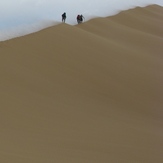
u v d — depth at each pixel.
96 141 9.27
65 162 7.61
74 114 11.30
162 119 13.19
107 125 10.84
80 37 21.92
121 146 9.20
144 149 9.25
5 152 7.47
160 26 45.56
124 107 13.73
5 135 8.52
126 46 26.95
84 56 18.62
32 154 7.70
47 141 8.70
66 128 9.91
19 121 9.68
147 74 19.48
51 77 14.43
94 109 12.40
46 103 11.69
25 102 11.23
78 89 14.20
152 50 28.89
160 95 16.28
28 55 15.97
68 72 15.74
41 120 10.15
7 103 10.70
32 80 13.39
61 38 20.25
